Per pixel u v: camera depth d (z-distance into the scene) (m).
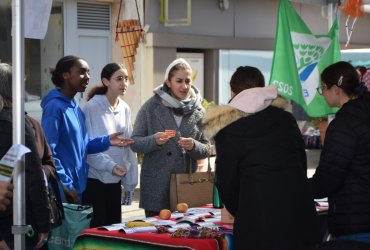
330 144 3.82
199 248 3.58
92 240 3.96
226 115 3.69
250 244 3.60
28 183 3.62
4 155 3.33
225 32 13.15
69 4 11.07
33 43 10.80
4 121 3.59
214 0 12.90
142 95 11.81
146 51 11.84
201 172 5.02
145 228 4.00
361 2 6.12
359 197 3.79
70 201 4.75
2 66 3.72
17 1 3.26
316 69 5.86
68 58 4.99
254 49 13.52
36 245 3.75
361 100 3.91
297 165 3.72
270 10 13.88
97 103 5.31
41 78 10.95
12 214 3.63
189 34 12.45
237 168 3.68
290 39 5.48
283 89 5.46
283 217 3.59
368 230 3.79
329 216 3.95
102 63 11.52
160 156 5.02
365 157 3.79
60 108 4.82
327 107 5.86
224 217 4.18
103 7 11.47
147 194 5.04
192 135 5.08
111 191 5.31
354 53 12.03
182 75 5.01
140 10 11.65
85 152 5.04
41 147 4.06
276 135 3.69
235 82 3.88
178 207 4.61
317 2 6.07
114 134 5.08
